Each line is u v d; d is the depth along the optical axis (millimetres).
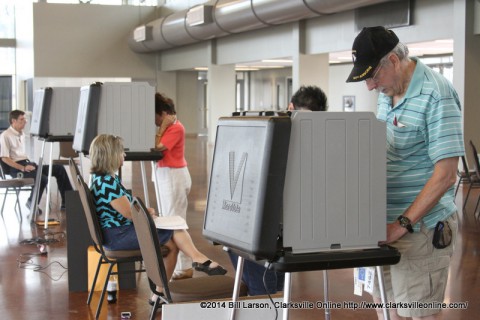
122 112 5051
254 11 14219
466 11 10562
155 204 8922
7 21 24469
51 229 7391
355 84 20219
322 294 4723
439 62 17469
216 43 18906
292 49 14867
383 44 2402
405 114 2502
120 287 4930
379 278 2398
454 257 5887
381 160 2295
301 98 3629
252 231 2094
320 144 2199
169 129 5141
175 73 23562
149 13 22891
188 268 5020
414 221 2418
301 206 2189
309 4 12391
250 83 26922
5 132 8438
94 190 4121
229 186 2264
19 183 7992
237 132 2246
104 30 22453
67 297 4766
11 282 5199
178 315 2832
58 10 21922
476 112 10781
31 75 22125
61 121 7066
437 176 2414
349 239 2264
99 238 4070
